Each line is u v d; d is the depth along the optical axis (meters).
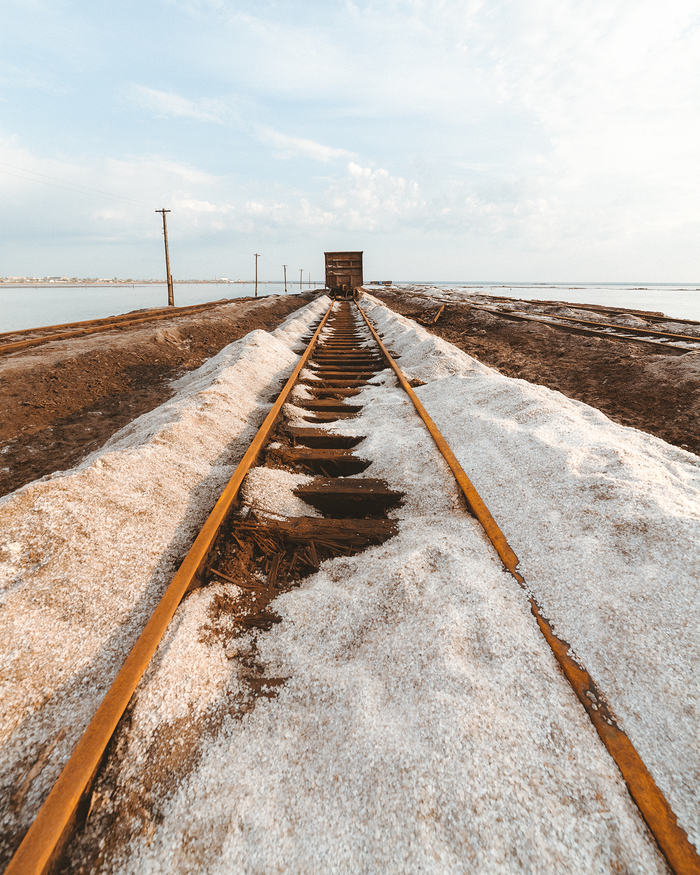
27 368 6.27
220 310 16.39
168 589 1.72
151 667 1.43
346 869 0.97
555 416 3.40
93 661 1.58
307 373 6.09
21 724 1.35
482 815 1.03
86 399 6.13
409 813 1.05
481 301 20.81
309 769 1.20
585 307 16.22
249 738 1.30
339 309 18.66
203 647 1.58
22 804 1.17
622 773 1.11
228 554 2.17
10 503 2.05
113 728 1.22
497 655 1.47
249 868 0.99
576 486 2.38
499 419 3.53
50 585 1.78
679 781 1.10
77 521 2.07
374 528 2.36
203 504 2.68
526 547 2.08
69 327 11.70
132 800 1.12
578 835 0.99
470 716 1.25
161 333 9.44
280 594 1.93
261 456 3.27
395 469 2.99
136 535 2.19
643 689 1.33
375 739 1.23
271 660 1.58
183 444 3.21
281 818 1.08
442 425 3.83
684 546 1.76
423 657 1.47
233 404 4.24
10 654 1.50
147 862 1.01
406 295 26.77
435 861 0.96
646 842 0.98
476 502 2.39
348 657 1.57
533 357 8.12
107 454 2.61
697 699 1.27
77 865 1.01
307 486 2.82
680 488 2.36
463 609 1.64
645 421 4.55
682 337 8.17
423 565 1.91
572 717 1.27
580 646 1.51
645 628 1.50
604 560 1.85
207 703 1.39
